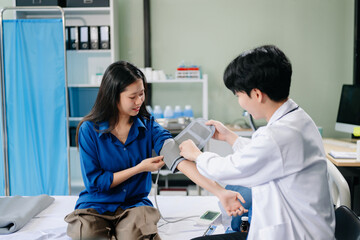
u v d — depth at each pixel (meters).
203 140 1.53
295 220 0.96
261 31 3.58
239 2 3.55
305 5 3.54
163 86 3.64
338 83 3.61
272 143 0.95
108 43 3.28
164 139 1.57
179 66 3.40
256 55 1.00
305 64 3.60
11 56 2.83
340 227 1.12
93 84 3.27
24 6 2.90
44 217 1.71
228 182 1.06
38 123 2.88
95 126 1.52
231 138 1.52
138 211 1.45
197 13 3.57
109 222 1.50
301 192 0.96
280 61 0.99
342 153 2.40
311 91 3.63
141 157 1.60
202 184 1.38
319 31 3.56
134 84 1.45
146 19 3.51
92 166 1.52
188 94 3.65
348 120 2.92
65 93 2.85
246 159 1.00
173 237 1.49
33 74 2.84
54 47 2.82
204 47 3.60
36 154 2.89
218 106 3.66
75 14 3.47
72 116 3.41
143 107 1.65
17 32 2.81
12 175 2.90
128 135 1.56
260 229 0.99
